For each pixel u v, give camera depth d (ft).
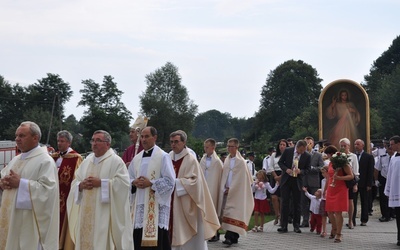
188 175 34.86
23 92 216.54
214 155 43.93
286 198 48.78
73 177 34.86
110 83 223.10
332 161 42.80
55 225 26.27
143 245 30.99
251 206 43.19
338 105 87.04
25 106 214.28
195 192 34.55
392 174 41.96
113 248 28.35
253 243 43.47
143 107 244.42
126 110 220.84
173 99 249.14
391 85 179.11
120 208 28.40
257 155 97.91
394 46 240.32
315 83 223.30
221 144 143.13
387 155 56.70
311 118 203.72
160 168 31.71
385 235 47.39
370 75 243.81
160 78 251.39
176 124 243.60
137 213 31.42
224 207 43.04
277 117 222.07
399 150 42.24
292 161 48.65
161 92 251.19
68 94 218.38
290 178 48.52
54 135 193.77
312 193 49.70
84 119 202.49
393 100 176.45
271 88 224.94
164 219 31.48
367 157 53.11
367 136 85.97
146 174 31.71
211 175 43.47
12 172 25.58
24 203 25.40
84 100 221.66
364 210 53.42
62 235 33.01
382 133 175.83
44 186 25.82
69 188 34.78
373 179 58.03
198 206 34.68
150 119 243.19
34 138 26.45
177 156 35.63
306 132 192.65
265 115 222.69
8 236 25.46
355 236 46.85
